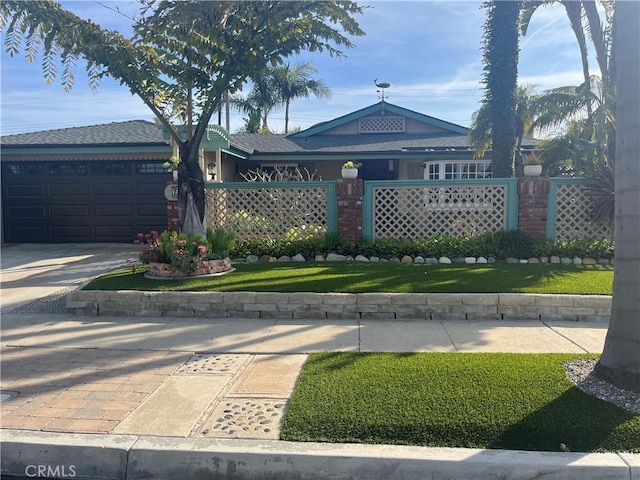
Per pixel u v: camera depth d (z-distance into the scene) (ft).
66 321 21.94
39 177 47.39
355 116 60.75
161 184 46.68
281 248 32.45
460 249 30.89
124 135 48.96
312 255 32.14
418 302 21.77
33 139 47.09
